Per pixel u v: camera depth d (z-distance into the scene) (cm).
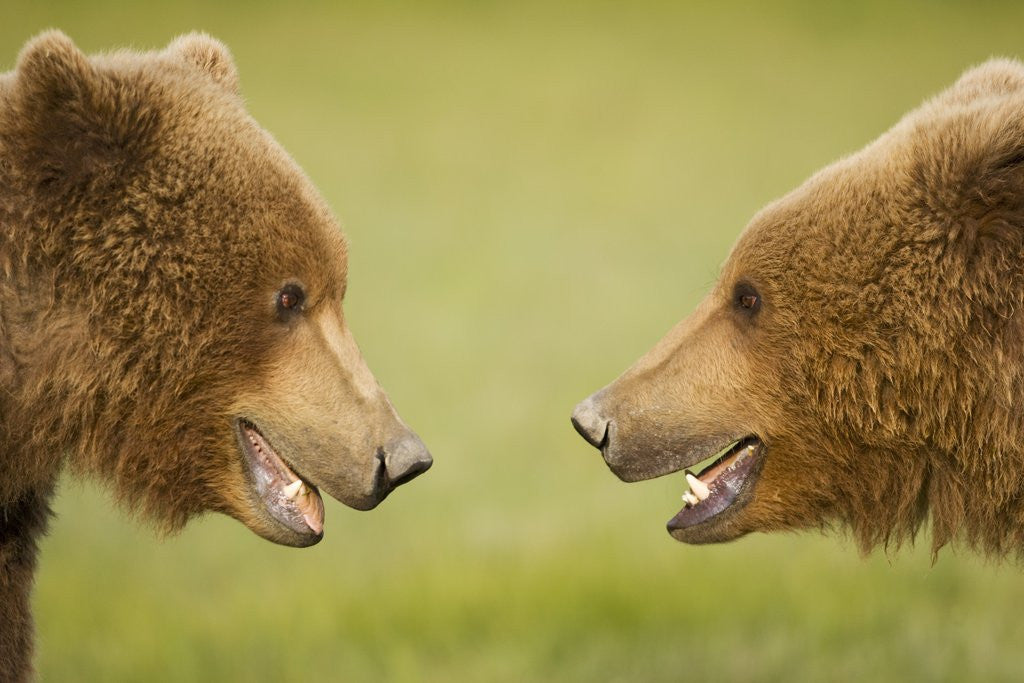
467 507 1575
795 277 827
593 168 4056
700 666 1157
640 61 5809
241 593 1370
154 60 831
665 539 1450
